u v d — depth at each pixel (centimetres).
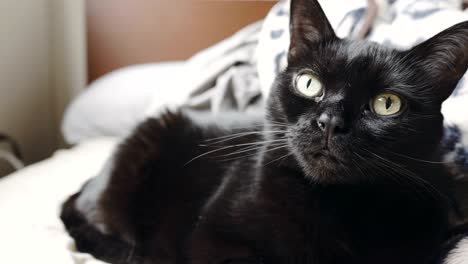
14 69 81
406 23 47
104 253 45
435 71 36
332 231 37
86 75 89
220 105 59
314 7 39
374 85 35
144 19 81
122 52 84
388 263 37
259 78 56
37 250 41
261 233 38
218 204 40
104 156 61
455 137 41
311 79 37
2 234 44
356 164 35
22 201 50
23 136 85
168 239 44
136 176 47
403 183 37
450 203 39
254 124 45
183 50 81
